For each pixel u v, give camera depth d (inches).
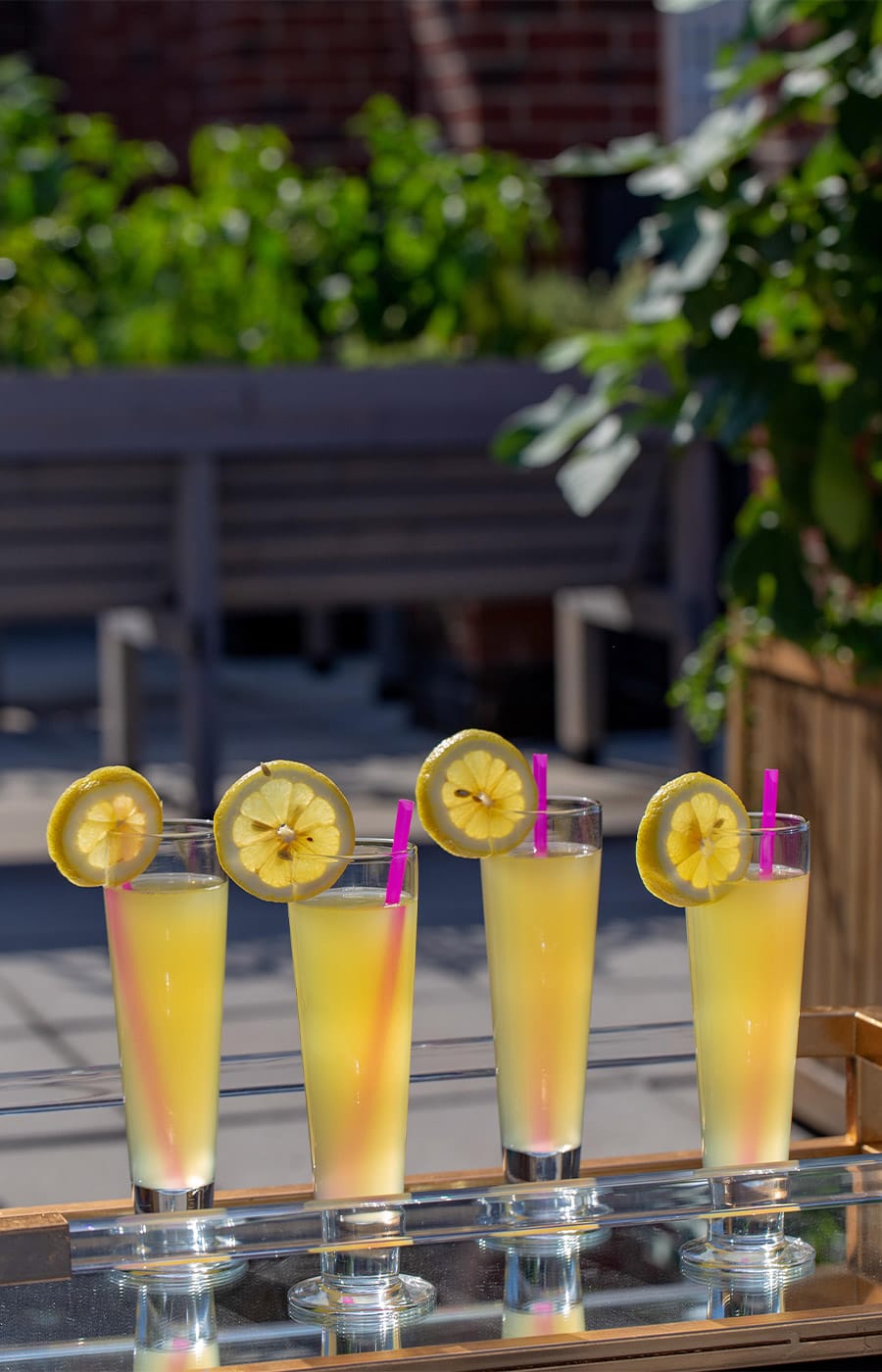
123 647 207.5
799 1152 52.9
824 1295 44.5
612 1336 42.1
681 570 175.6
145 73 332.2
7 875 169.5
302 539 173.8
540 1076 47.0
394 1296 44.3
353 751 230.1
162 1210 45.5
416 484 173.9
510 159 197.0
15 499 165.6
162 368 175.0
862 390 100.3
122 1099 50.8
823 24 102.9
